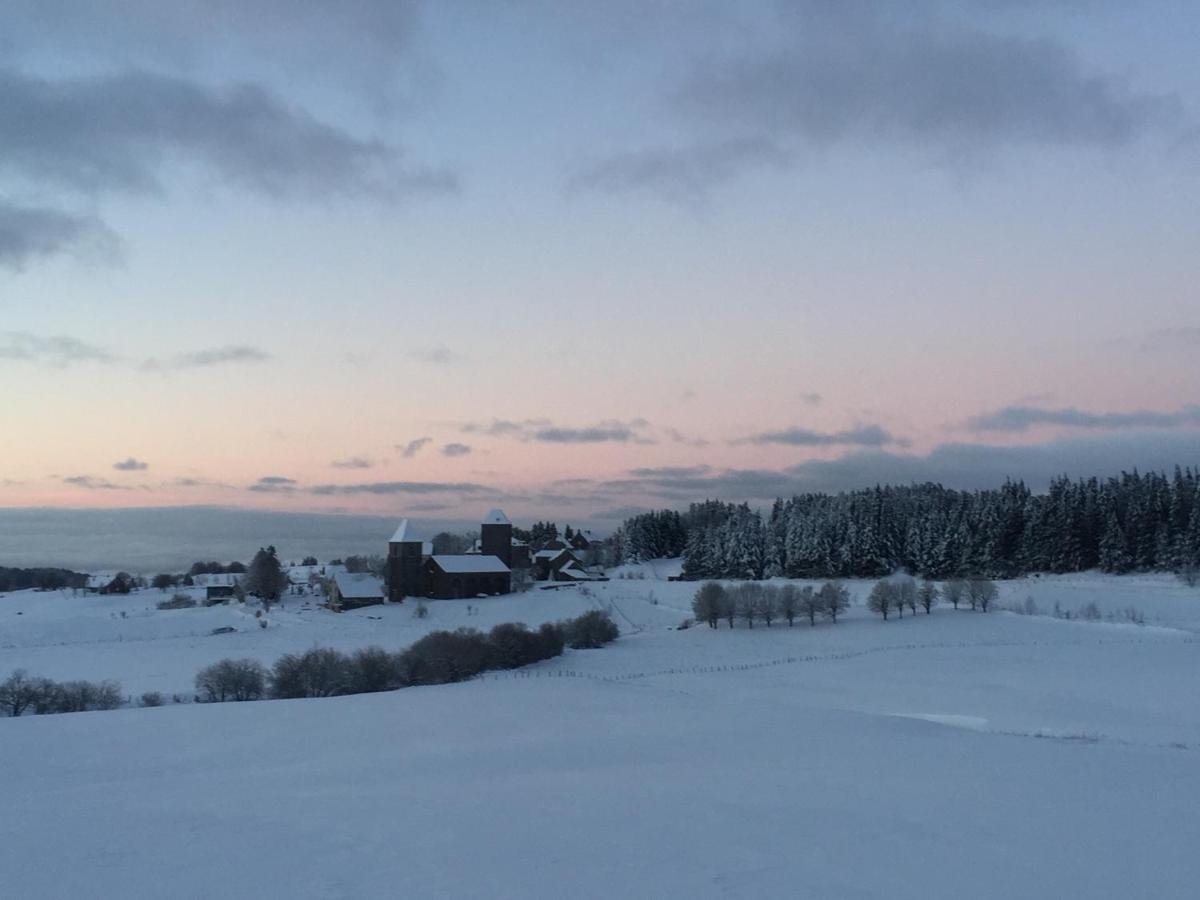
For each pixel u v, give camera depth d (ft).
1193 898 56.75
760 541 595.47
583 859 63.46
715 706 165.07
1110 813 78.84
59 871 62.64
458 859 63.72
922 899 55.21
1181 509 473.26
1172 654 261.85
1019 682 224.33
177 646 325.83
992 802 83.20
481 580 518.37
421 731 138.21
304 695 225.56
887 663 265.54
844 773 99.19
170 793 94.38
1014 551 514.27
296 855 65.51
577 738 128.47
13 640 364.79
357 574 498.69
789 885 57.47
